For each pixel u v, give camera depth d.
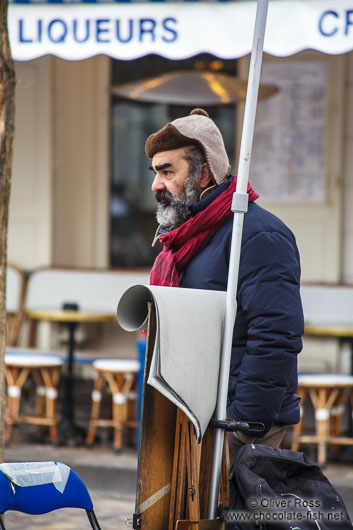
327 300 17.34
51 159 18.84
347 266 18.41
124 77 19.41
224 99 14.11
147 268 19.72
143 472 5.68
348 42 9.16
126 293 5.90
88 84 19.42
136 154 19.61
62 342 18.62
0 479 6.00
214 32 9.48
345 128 18.23
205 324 5.85
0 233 8.26
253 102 6.13
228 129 18.97
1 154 8.23
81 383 19.02
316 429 14.32
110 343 19.22
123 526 10.02
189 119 6.70
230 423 5.79
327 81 18.17
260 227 6.27
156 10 9.56
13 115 8.35
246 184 6.11
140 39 9.62
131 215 19.75
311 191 18.39
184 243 6.55
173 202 6.65
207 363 5.82
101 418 16.16
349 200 18.33
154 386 5.53
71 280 18.55
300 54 18.23
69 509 10.85
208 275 6.41
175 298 5.75
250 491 5.72
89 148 19.55
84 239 19.66
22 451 13.88
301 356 17.89
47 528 9.99
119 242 19.75
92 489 11.73
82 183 19.58
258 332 6.07
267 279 6.13
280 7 9.32
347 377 13.56
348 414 14.76
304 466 6.06
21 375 14.22
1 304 8.33
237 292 6.23
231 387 6.26
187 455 5.72
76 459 13.45
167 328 5.59
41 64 18.72
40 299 18.55
